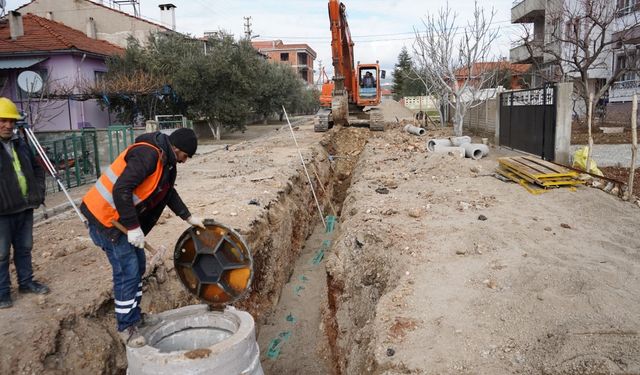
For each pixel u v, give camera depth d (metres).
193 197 9.07
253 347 3.95
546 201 8.54
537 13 30.48
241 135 31.19
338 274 6.98
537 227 7.07
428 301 4.81
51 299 4.64
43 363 3.91
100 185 3.79
